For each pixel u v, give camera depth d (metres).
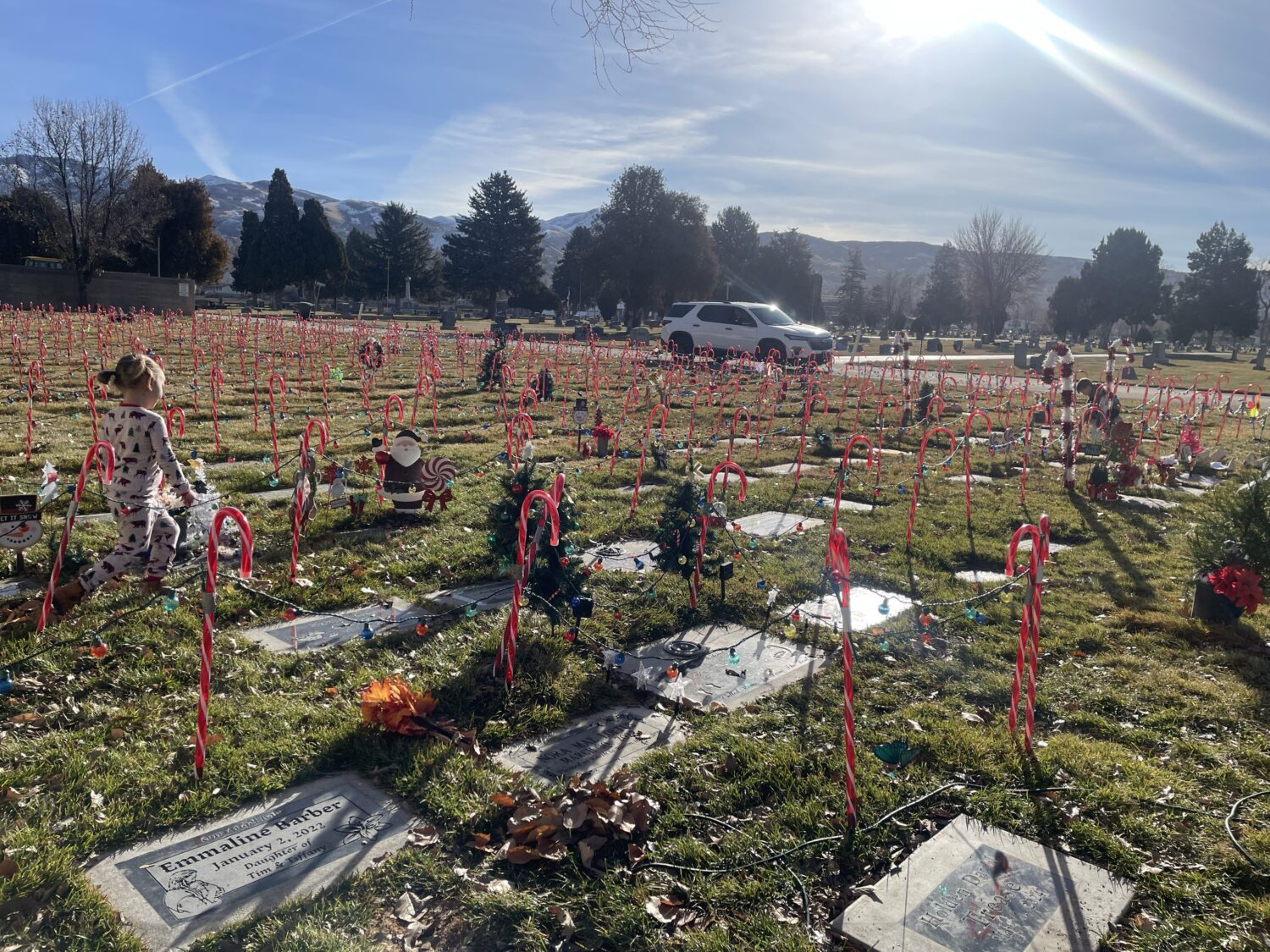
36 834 3.78
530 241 87.19
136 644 5.72
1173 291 93.56
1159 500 12.04
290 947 3.22
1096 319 92.12
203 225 69.69
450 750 4.65
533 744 4.92
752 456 14.20
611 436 13.63
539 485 6.74
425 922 3.45
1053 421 17.39
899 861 3.99
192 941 3.26
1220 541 7.41
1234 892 3.82
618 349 40.75
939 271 103.75
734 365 29.30
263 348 30.67
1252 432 20.36
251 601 6.59
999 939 3.46
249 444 12.65
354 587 7.02
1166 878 3.91
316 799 4.23
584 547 8.62
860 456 14.82
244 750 4.54
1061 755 4.89
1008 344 69.94
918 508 10.95
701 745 4.90
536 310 91.44
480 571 7.61
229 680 5.38
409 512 9.13
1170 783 4.66
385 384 22.31
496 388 22.20
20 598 6.25
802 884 3.76
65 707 4.97
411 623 6.48
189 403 16.91
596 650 6.14
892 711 5.48
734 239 88.50
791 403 22.17
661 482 11.89
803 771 4.71
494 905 3.52
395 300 98.44
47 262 52.59
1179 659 6.45
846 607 4.21
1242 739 5.25
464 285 88.25
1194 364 53.16
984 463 14.32
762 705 5.50
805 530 9.63
